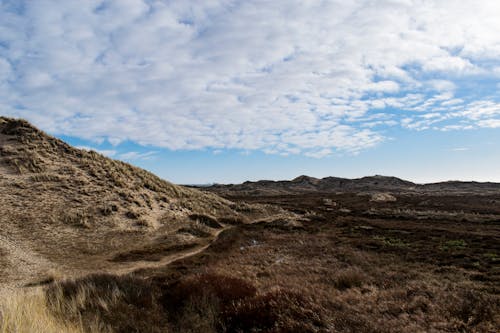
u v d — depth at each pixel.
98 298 8.59
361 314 8.40
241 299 9.06
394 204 72.56
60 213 26.09
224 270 14.83
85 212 27.42
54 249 20.44
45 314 6.76
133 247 23.28
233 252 22.28
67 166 36.06
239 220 39.69
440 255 19.03
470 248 22.11
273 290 9.60
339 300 9.70
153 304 8.95
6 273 15.55
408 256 18.72
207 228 31.89
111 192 33.28
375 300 10.09
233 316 8.21
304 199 88.94
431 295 10.36
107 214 28.23
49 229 23.20
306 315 7.98
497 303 9.05
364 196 93.75
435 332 7.22
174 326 7.79
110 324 7.16
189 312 8.48
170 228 29.70
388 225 38.56
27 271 16.22
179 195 42.81
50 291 9.12
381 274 14.21
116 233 25.41
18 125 42.00
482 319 7.96
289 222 38.28
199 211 38.69
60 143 41.84
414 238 27.48
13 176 30.83
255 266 16.95
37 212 25.22
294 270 15.27
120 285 10.23
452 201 74.75
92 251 21.25
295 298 9.03
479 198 79.25
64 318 7.11
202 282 10.47
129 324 7.35
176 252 23.19
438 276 13.76
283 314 7.90
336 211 58.44
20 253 18.59
